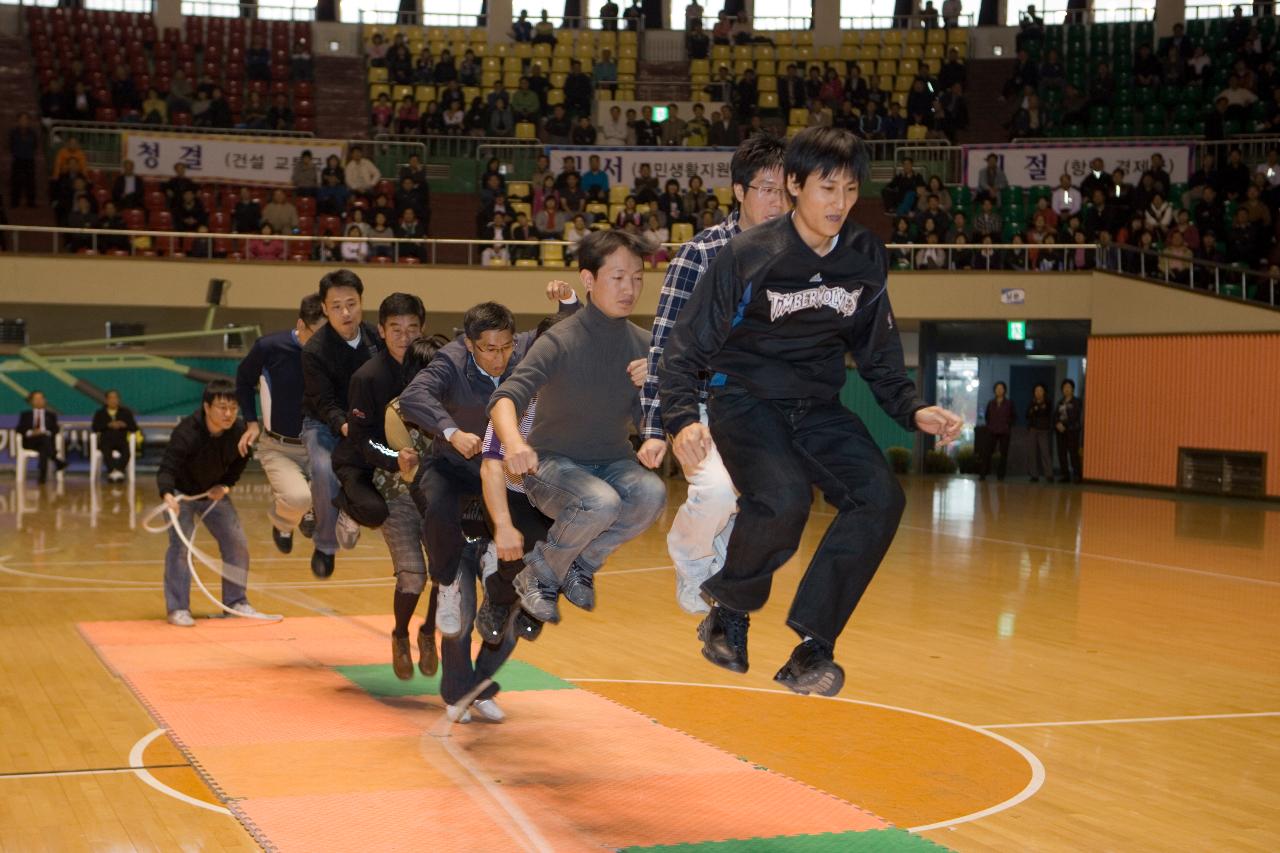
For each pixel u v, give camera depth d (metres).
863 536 3.88
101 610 9.23
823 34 28.83
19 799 4.88
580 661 7.68
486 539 5.70
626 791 5.04
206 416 8.25
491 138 25.14
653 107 26.52
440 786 5.09
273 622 8.87
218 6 28.72
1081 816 4.84
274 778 5.18
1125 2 28.02
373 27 28.61
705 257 4.18
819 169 3.67
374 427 6.45
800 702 6.65
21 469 17.45
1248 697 6.93
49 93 24.52
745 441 3.90
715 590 3.93
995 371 24.91
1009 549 13.42
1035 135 25.02
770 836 4.52
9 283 20.50
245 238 21.08
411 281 21.42
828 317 3.90
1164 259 21.39
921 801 5.00
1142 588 10.88
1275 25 25.69
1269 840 4.61
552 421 4.75
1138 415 21.52
